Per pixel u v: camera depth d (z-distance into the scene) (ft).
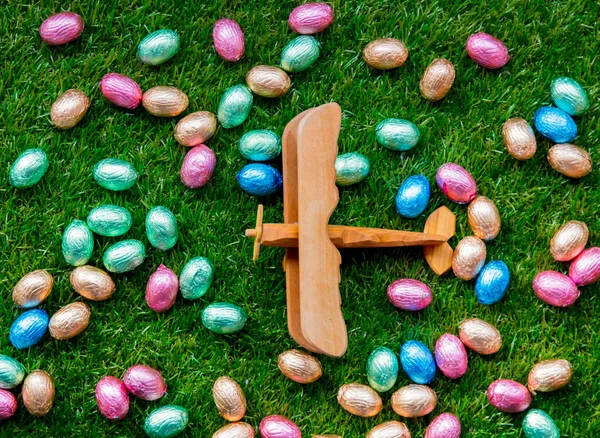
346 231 3.29
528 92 3.53
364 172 3.44
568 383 3.44
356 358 3.45
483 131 3.52
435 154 3.51
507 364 3.46
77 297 3.46
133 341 3.45
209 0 3.53
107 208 3.40
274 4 3.53
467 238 3.42
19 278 3.45
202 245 3.48
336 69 3.53
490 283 3.39
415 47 3.54
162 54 3.46
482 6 3.55
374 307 3.47
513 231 3.49
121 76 3.45
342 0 3.54
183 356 3.45
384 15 3.54
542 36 3.54
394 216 3.49
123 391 3.36
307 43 3.46
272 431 3.34
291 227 3.23
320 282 3.20
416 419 3.43
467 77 3.53
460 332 3.41
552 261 3.48
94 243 3.46
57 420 3.41
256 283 3.47
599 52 3.54
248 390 3.44
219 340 3.45
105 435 3.42
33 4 3.51
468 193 3.42
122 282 3.45
